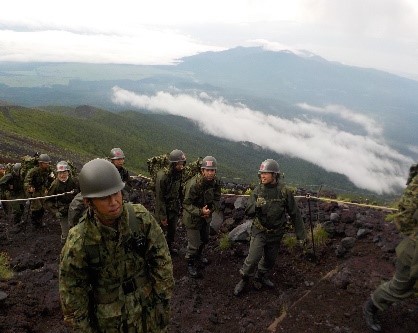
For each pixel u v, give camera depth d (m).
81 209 7.45
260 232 7.30
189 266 8.49
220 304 7.30
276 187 7.22
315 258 8.36
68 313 3.58
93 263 3.54
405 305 6.46
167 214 9.27
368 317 6.03
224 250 9.52
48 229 12.57
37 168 12.16
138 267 3.74
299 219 7.41
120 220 3.50
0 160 46.62
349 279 7.22
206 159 8.03
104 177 3.32
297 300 6.99
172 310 6.93
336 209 10.35
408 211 5.39
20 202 12.93
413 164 5.58
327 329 6.07
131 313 3.69
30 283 7.54
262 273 7.65
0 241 11.30
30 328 6.19
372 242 8.53
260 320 6.56
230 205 11.81
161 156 9.22
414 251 5.25
